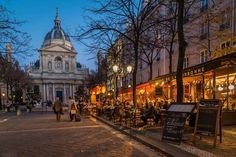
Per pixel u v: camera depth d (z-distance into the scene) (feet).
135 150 34.09
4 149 35.81
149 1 66.33
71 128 59.98
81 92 264.11
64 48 399.03
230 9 69.15
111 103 89.66
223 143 34.78
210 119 33.27
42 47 400.47
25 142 41.14
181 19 44.75
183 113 35.40
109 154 31.89
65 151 33.78
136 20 70.28
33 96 283.38
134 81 68.28
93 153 32.48
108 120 75.05
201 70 53.62
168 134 36.27
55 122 77.56
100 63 158.30
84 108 111.96
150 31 99.40
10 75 201.67
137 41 67.82
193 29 96.48
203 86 66.54
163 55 129.70
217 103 33.12
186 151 30.53
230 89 59.57
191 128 39.14
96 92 151.23
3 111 185.78
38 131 54.95
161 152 31.63
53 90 392.47
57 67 398.21
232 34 66.18
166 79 78.48
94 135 48.01
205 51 90.63
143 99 102.42
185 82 76.38
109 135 47.85
